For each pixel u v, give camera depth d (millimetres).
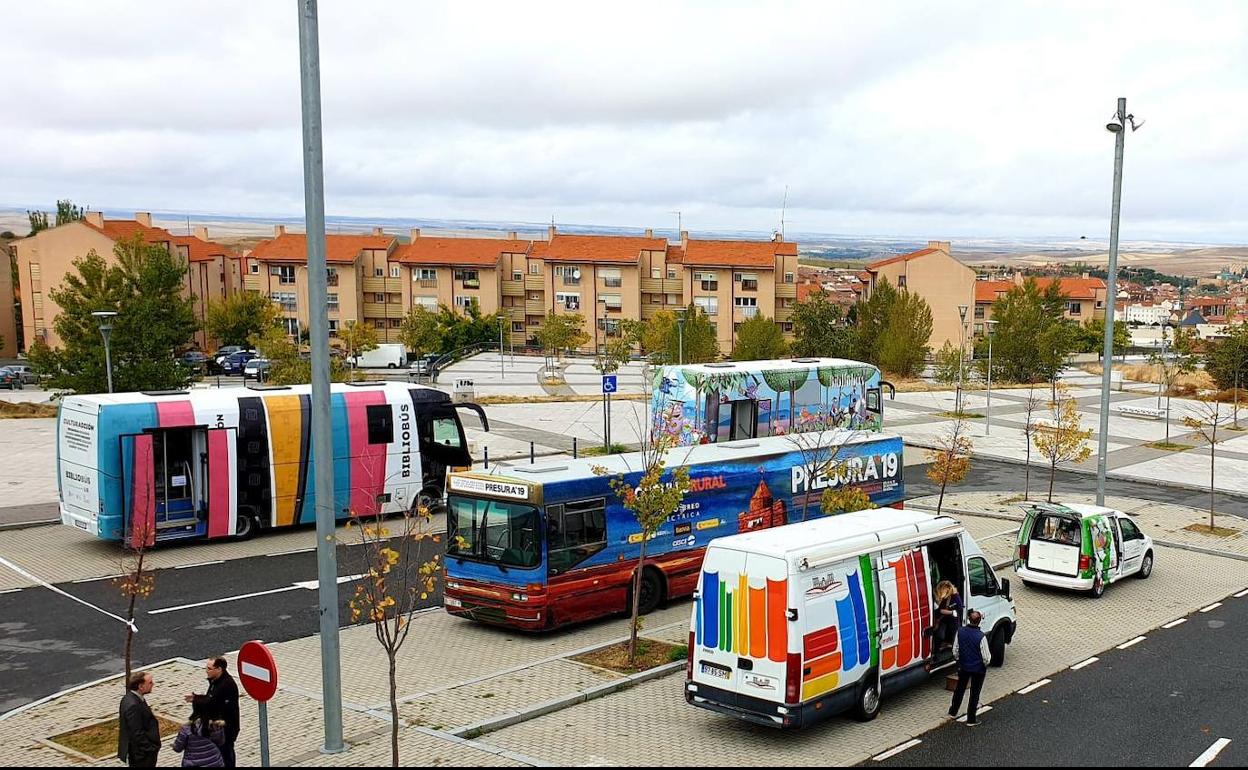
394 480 26969
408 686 15078
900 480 25234
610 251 106062
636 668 15883
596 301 105250
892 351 72750
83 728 13352
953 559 15648
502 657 16625
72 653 16719
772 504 21797
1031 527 21656
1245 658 17000
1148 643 17891
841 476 21094
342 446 26141
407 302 106438
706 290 103250
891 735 13352
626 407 51125
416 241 111812
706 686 13289
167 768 11984
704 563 13430
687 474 18828
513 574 17531
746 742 13055
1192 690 15312
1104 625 19031
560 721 13773
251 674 11109
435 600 20281
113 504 22875
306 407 25672
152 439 23172
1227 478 36688
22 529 26094
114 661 16328
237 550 24000
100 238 89125
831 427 29141
